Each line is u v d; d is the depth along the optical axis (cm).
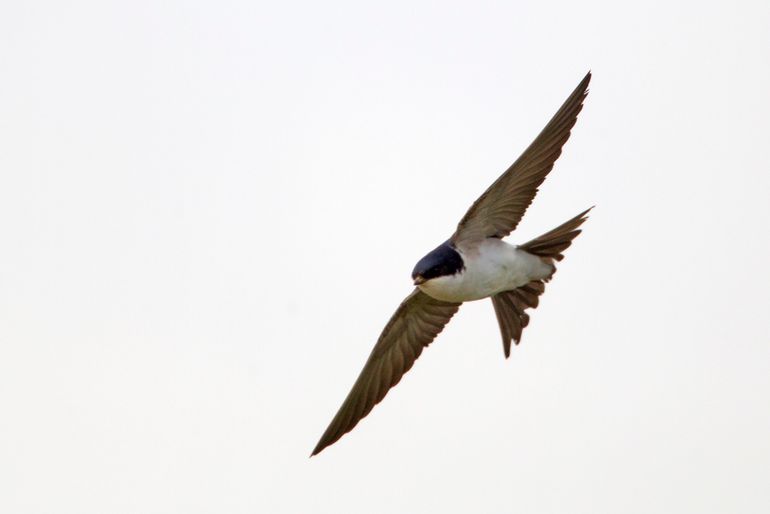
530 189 1359
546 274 1373
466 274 1355
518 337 1414
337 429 1548
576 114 1363
